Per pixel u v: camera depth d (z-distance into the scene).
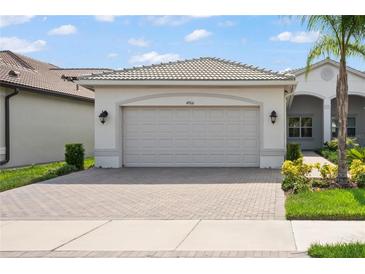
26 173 15.55
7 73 19.75
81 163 16.88
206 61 19.70
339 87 11.76
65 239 7.02
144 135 17.48
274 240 6.78
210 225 7.80
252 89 16.97
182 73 17.59
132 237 7.08
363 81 28.22
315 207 8.64
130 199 10.47
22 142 19.28
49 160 21.44
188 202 9.99
